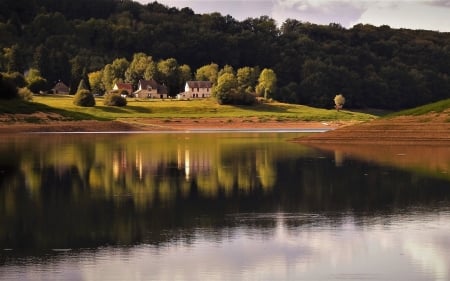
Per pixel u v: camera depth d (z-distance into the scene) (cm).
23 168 10219
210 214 6500
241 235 5662
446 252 5094
